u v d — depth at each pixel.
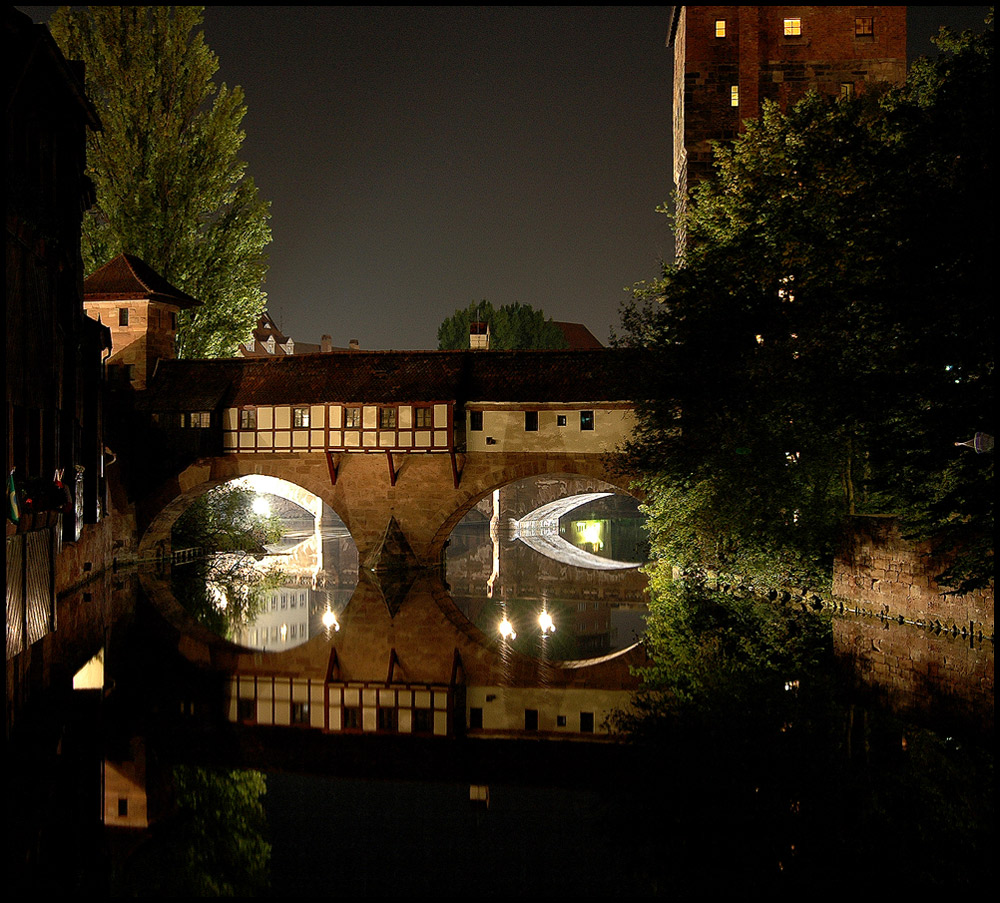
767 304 24.28
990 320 14.47
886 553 20.95
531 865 9.23
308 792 11.67
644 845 9.66
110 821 10.34
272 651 20.98
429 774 12.32
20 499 17.19
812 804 10.40
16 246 18.23
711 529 26.67
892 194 16.48
